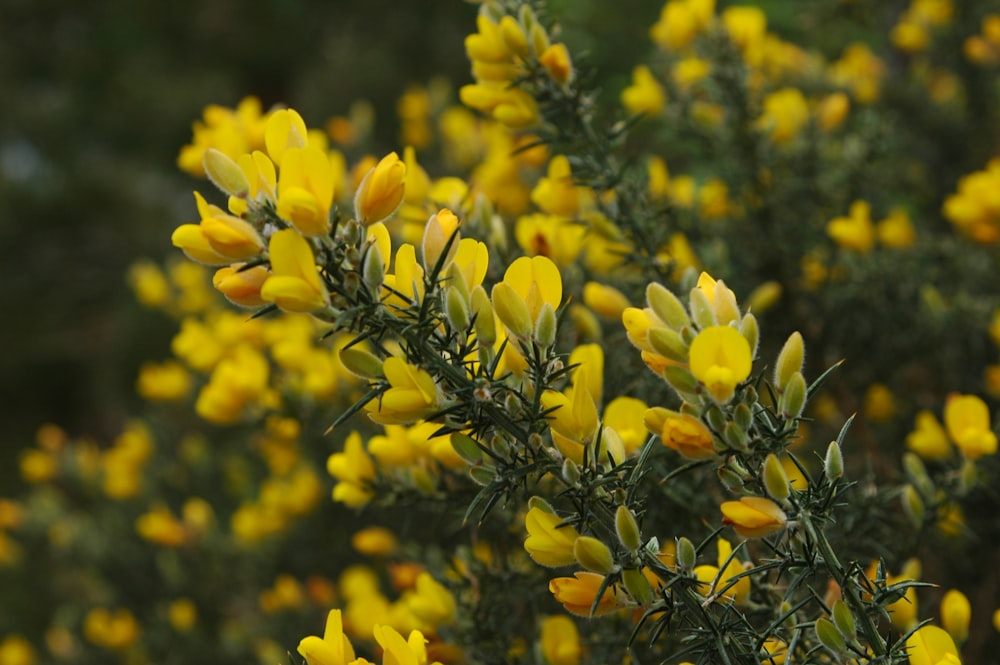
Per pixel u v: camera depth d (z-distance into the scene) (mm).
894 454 988
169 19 4266
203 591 1459
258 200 608
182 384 1492
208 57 4312
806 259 1068
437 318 614
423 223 789
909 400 1021
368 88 2555
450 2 2859
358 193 610
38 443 4121
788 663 616
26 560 1839
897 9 1474
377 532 905
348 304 605
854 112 1449
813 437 971
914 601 705
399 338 616
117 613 1551
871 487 748
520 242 797
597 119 967
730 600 628
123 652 1427
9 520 1751
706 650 621
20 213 4312
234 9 4133
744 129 1043
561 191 783
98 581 1602
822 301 1019
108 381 3846
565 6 2066
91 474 1782
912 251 1093
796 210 1078
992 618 826
